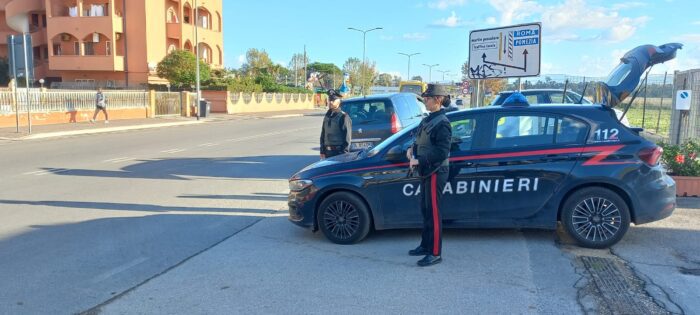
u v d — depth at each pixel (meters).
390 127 10.27
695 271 5.09
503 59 10.30
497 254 5.66
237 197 9.18
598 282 4.82
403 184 5.98
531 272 5.11
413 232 6.58
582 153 5.74
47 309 4.46
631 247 5.82
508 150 5.87
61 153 15.81
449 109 6.68
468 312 4.24
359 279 5.02
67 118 26.84
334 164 6.33
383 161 6.10
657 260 5.41
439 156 5.19
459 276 5.04
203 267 5.47
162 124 28.91
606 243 5.74
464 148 5.96
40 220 7.57
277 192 9.61
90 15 49.22
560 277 4.96
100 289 4.89
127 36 49.47
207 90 44.16
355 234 6.14
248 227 7.14
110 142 19.41
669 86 16.30
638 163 5.66
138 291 4.83
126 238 6.61
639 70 6.40
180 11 51.91
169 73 45.03
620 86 6.45
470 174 5.88
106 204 8.66
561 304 4.37
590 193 5.72
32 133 21.34
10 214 7.95
